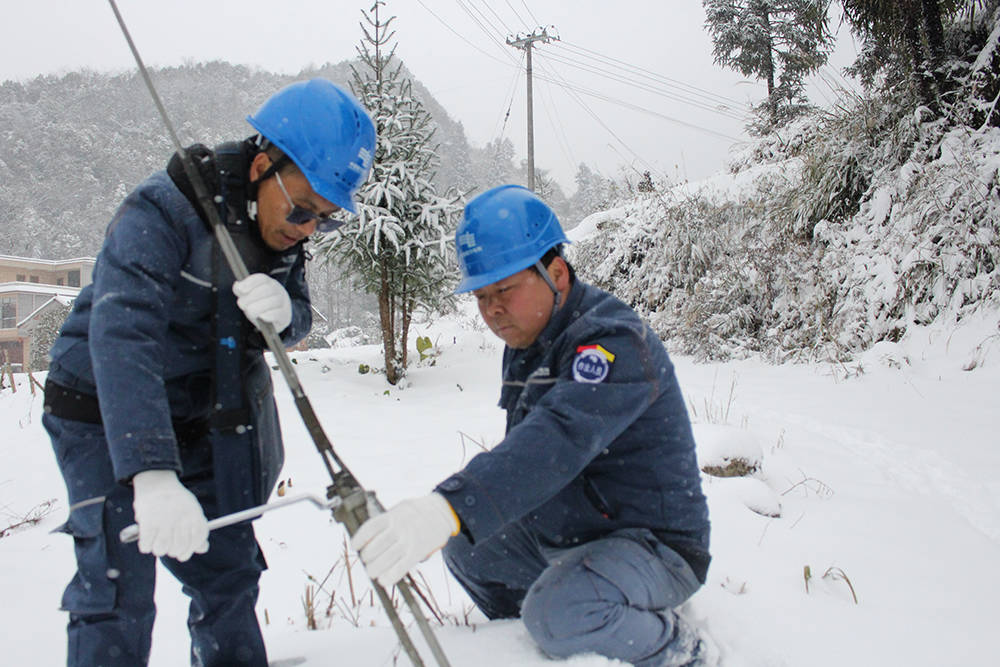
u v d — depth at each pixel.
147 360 1.62
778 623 2.17
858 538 2.98
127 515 1.76
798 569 2.65
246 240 1.85
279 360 1.64
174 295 1.78
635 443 1.91
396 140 8.34
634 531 1.92
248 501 1.91
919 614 2.29
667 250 9.60
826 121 9.01
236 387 1.86
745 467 3.71
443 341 10.77
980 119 7.93
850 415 5.14
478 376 8.25
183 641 2.44
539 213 1.95
